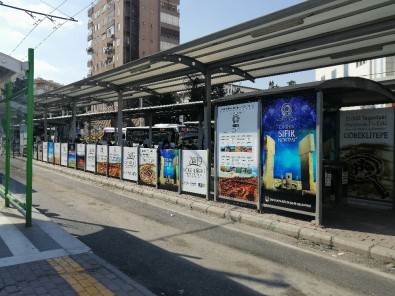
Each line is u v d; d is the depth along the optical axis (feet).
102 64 268.82
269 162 26.71
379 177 29.50
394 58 77.30
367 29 29.04
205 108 42.32
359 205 30.25
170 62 42.65
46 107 94.02
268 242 21.36
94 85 57.67
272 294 14.23
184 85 57.00
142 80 54.24
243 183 28.89
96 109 212.43
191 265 17.26
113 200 34.42
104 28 264.93
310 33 31.45
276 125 26.22
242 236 22.57
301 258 18.57
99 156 52.42
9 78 24.43
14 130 26.45
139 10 249.75
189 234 22.81
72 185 44.32
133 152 44.21
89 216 27.09
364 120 30.53
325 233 21.58
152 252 19.06
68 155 63.10
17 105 25.26
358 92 26.86
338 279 15.81
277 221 24.47
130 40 247.29
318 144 23.47
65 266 15.74
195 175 34.42
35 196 35.12
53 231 21.25
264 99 27.12
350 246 19.67
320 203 23.47
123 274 15.21
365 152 30.40
